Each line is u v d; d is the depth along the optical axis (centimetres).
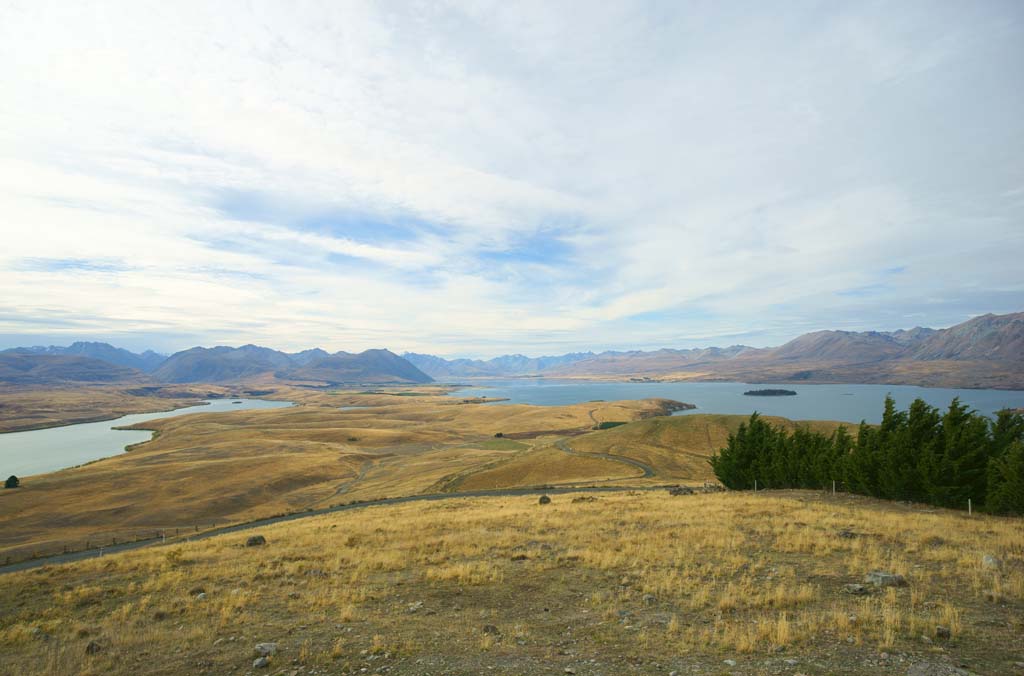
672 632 1174
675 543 2125
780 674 927
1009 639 1048
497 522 2967
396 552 2211
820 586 1484
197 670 1077
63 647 1281
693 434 13588
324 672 1025
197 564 2283
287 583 1823
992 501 2956
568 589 1585
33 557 5234
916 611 1225
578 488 7262
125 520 7919
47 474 11281
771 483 4994
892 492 3584
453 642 1166
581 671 984
